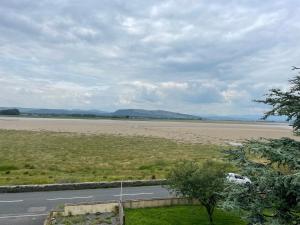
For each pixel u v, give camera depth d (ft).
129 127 595.06
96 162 182.19
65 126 557.74
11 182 120.57
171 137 375.25
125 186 122.31
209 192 81.15
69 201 101.30
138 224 82.23
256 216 47.09
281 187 46.39
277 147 48.34
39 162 175.11
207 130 574.56
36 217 87.20
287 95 48.47
